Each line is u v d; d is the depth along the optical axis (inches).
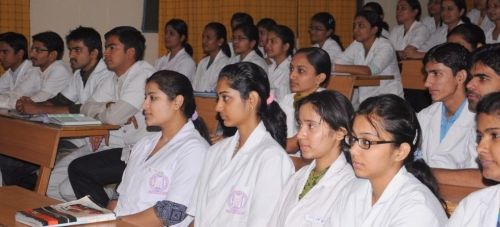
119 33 132.1
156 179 88.7
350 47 194.7
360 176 62.4
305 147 70.8
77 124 115.5
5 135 121.7
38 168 142.2
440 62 94.3
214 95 136.4
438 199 63.3
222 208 79.7
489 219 58.1
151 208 86.4
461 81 94.3
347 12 270.4
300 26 259.1
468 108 93.0
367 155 61.4
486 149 56.7
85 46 143.3
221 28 195.6
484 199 59.1
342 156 71.2
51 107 137.6
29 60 171.2
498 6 188.1
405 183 61.9
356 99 180.1
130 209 89.7
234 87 79.9
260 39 206.7
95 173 124.7
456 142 95.9
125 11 227.0
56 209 75.8
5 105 157.8
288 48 174.9
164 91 90.1
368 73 177.6
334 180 70.3
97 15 221.0
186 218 86.4
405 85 164.2
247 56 185.0
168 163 88.8
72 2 215.2
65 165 133.3
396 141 61.0
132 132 128.8
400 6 224.4
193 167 87.1
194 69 198.1
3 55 168.4
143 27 231.3
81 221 72.7
